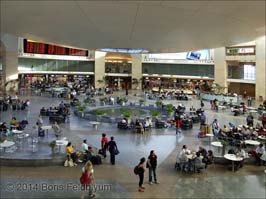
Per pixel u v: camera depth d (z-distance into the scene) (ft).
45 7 37.01
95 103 101.55
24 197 30.27
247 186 34.14
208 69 153.89
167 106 86.74
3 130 53.78
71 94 115.75
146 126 63.46
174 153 46.98
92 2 34.37
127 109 94.38
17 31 55.98
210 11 37.14
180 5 34.71
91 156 40.91
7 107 88.69
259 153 42.37
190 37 57.36
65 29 51.93
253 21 43.19
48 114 78.38
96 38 60.95
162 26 46.68
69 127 65.51
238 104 104.47
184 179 36.06
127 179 35.65
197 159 38.68
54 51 148.97
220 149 48.62
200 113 77.41
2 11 39.47
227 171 39.34
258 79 119.75
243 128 55.42
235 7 35.40
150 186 33.60
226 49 139.95
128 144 52.08
